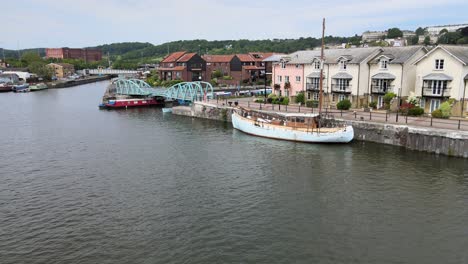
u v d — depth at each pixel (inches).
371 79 2397.9
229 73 4995.1
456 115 1991.9
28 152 1846.7
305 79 2773.1
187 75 4781.0
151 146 1951.3
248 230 1003.9
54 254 904.9
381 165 1524.4
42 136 2222.0
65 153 1822.1
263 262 855.7
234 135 2223.2
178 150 1860.2
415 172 1429.6
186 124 2625.5
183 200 1212.5
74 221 1075.3
